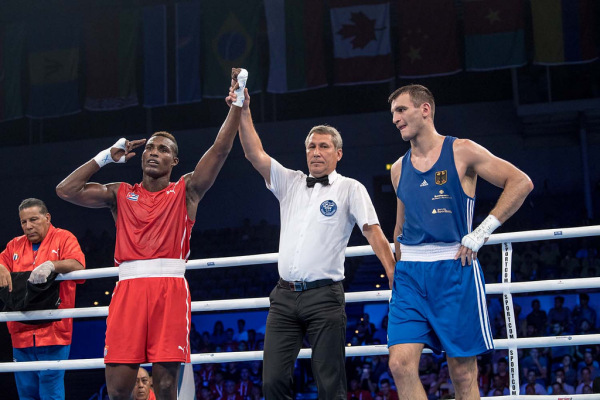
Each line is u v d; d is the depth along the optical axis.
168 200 2.96
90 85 11.96
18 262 3.72
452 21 11.02
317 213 2.88
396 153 13.48
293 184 3.02
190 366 3.32
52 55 12.23
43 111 12.13
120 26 12.05
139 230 2.93
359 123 13.67
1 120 12.12
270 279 12.14
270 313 2.88
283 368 2.77
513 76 12.16
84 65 13.70
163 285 2.86
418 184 2.65
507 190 2.54
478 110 13.20
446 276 2.56
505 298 3.08
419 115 2.67
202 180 3.02
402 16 11.22
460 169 2.62
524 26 10.77
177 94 11.74
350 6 11.28
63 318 3.50
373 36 11.18
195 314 10.15
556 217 12.70
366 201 2.92
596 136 12.77
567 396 2.94
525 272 10.65
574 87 11.95
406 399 2.49
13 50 12.27
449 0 11.06
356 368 8.42
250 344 9.24
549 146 12.91
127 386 2.83
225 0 11.69
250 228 13.50
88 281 12.51
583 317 8.64
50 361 3.43
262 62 14.12
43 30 12.34
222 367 8.93
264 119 14.15
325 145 2.97
